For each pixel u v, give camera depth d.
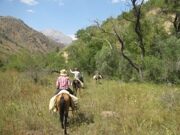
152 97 17.81
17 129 12.77
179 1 48.50
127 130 12.29
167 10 50.69
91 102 17.64
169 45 37.34
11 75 29.42
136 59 41.56
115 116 14.42
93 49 62.19
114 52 46.59
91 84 32.91
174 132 11.52
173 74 35.03
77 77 22.27
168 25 53.22
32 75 29.03
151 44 43.53
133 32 45.47
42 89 23.14
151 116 13.62
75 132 13.06
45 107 15.99
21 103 16.78
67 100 13.05
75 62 63.16
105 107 16.44
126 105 16.38
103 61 47.59
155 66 36.66
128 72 41.50
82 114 15.18
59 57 71.31
